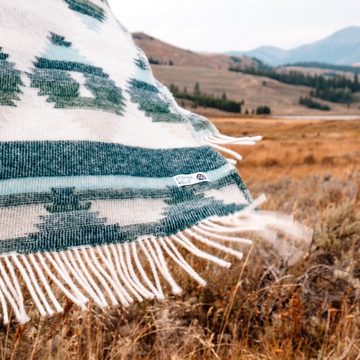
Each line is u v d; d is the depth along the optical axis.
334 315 2.70
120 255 1.09
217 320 2.76
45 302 0.90
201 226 1.21
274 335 2.57
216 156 1.48
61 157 1.18
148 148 1.38
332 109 196.25
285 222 1.22
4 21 1.34
